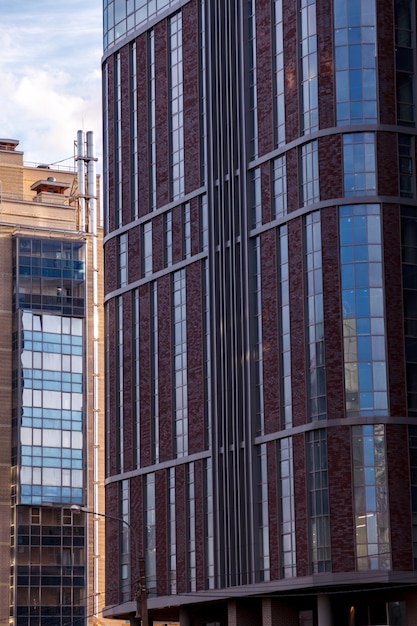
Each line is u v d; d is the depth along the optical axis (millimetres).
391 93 87938
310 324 87500
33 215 175750
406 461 84625
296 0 90875
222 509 93750
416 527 84062
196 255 99375
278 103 92250
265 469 90125
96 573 170000
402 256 86812
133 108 108688
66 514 168250
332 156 87438
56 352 171500
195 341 98562
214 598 92750
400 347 85812
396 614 84188
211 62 99375
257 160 93688
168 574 98500
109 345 108875
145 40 107688
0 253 172000
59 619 164875
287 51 91500
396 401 85125
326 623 85188
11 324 170625
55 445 169250
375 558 83062
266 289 91562
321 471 85500
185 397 99250
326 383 85812
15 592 162875
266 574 89000
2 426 167750
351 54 88125
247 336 92562
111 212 109938
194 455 97188
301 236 88625
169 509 99625
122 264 108312
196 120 100750
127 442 105000
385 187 86938
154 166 105438
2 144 183625
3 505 166000
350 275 86312
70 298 173875
